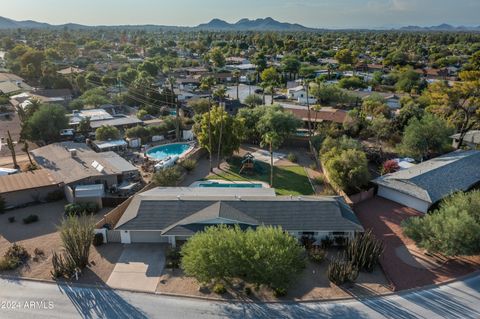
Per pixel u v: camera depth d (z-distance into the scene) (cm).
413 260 3656
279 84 13725
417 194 4641
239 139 6419
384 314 2934
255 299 3098
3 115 9156
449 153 6094
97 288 3234
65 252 3638
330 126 7688
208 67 17950
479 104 6266
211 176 5909
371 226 4319
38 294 3155
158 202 4159
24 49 17138
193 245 3134
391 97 10656
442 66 17150
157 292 3184
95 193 4712
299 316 2911
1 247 3859
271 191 4738
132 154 6838
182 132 7975
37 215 4559
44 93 10731
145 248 3850
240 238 3117
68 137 7406
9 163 6172
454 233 3316
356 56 19088
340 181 4969
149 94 10356
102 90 11075
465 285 3288
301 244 3819
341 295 3145
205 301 3078
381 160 6316
